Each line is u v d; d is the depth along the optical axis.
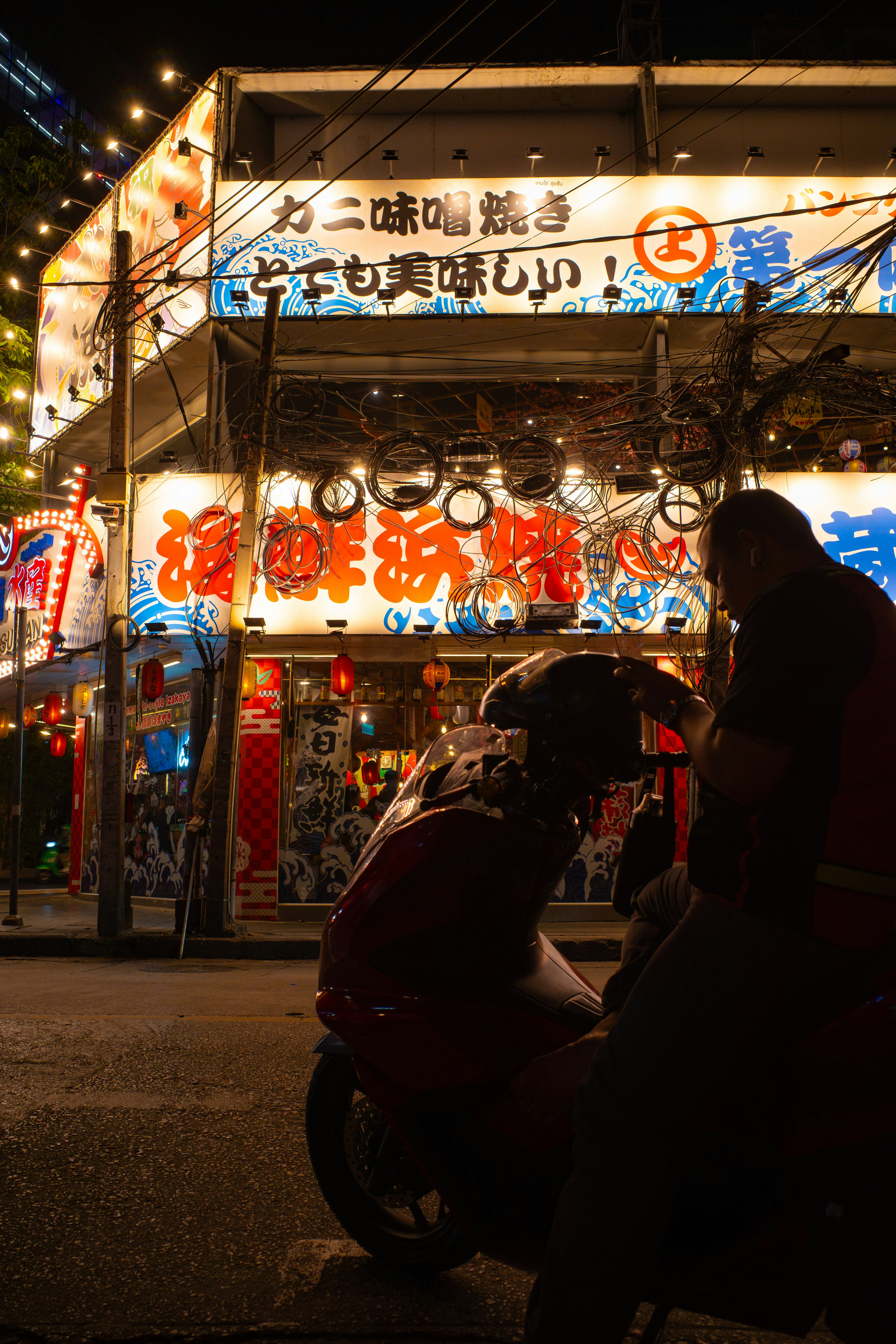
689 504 10.35
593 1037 2.07
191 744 13.03
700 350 13.47
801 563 1.75
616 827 12.08
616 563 11.11
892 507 11.08
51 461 17.41
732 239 12.63
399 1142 2.63
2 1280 2.51
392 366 13.95
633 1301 1.64
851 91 13.62
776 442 12.12
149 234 14.45
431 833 2.31
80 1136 3.65
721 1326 2.39
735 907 1.59
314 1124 2.73
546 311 12.60
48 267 17.69
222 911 10.58
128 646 11.79
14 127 20.06
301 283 12.75
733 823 1.64
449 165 13.81
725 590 1.83
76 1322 2.30
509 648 12.13
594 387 15.29
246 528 10.84
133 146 17.48
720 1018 1.58
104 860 10.80
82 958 10.22
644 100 13.29
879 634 1.61
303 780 12.65
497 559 11.53
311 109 13.86
